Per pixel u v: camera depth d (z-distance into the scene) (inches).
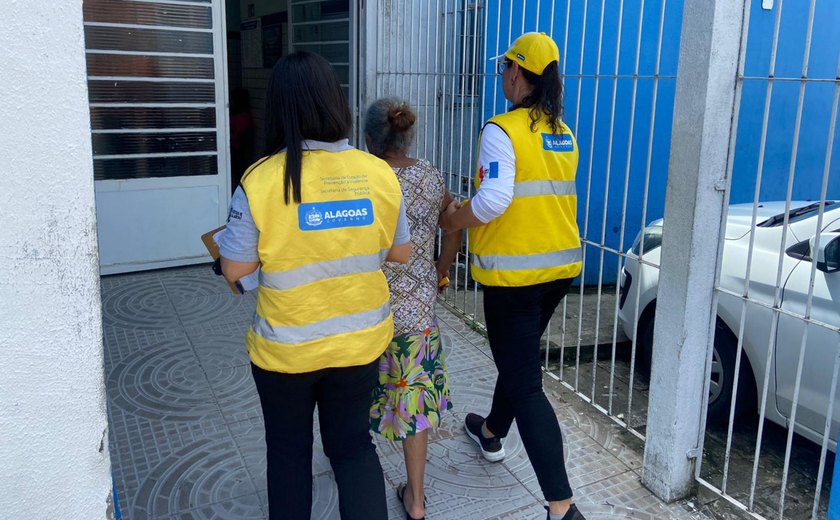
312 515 111.1
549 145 100.7
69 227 55.9
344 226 78.6
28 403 57.0
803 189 242.1
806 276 120.8
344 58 239.9
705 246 106.3
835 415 115.8
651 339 158.2
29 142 53.1
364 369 84.4
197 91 220.2
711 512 114.3
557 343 183.0
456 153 211.8
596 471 125.4
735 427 147.3
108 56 204.7
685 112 103.8
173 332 178.5
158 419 137.4
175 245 227.1
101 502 62.3
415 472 105.0
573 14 207.0
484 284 102.0
